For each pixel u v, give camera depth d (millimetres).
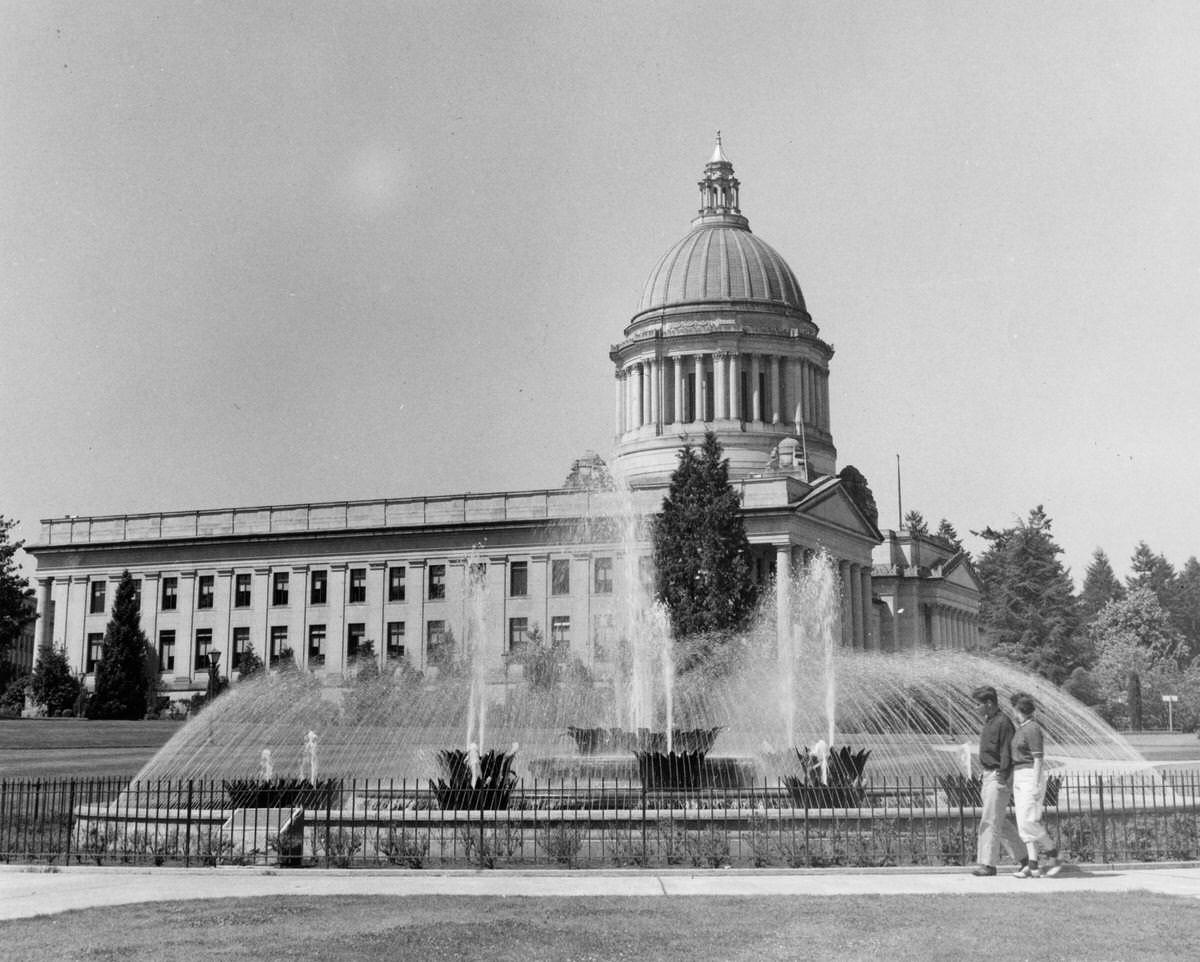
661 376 123812
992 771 20359
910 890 18594
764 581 96875
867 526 113750
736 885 19156
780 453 112250
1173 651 166250
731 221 132375
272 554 110812
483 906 16703
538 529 103438
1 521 103188
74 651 115688
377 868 21156
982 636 152625
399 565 106875
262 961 13219
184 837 23484
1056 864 20312
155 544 113750
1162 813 25031
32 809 28406
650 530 94688
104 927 15320
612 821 23078
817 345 125500
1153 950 13742
